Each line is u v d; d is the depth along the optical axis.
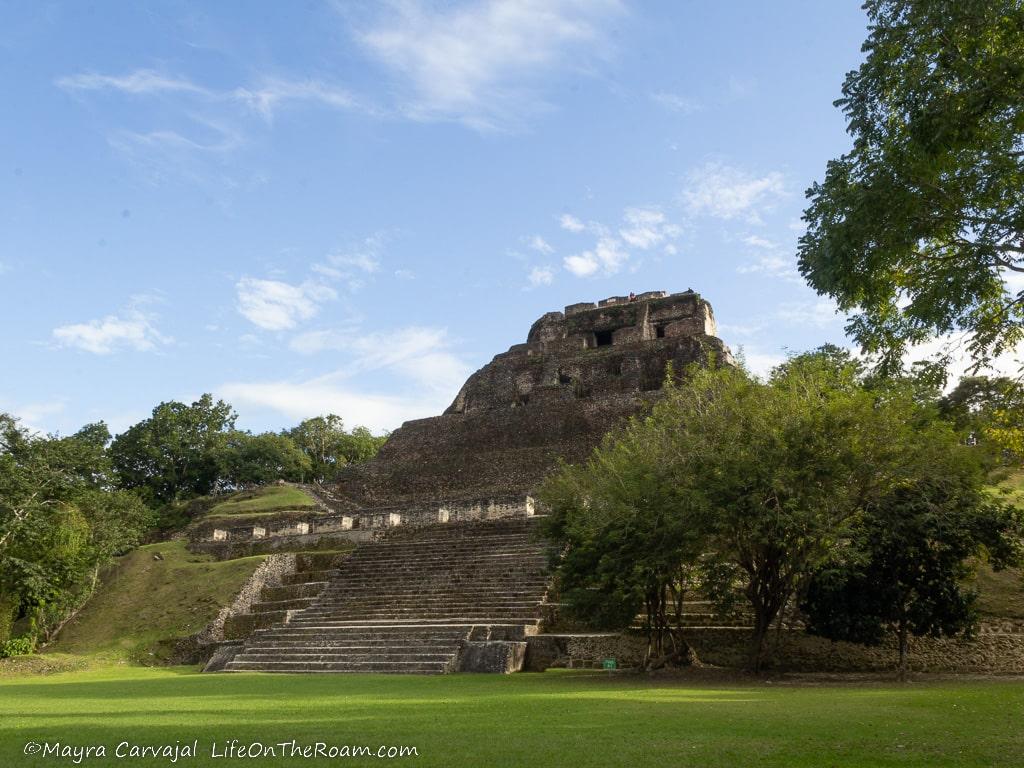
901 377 17.94
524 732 8.66
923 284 13.11
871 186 11.80
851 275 12.28
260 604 29.03
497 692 14.17
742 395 19.08
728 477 17.14
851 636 19.59
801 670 21.14
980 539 18.88
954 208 11.88
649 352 51.09
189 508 53.84
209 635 27.78
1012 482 27.36
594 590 19.55
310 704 12.16
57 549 29.17
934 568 19.28
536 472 44.66
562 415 48.25
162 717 10.57
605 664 20.30
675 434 19.70
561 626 23.12
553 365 53.62
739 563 19.98
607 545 19.05
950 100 11.14
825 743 7.86
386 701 12.52
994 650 21.30
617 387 49.97
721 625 22.72
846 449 17.36
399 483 49.56
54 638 30.77
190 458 63.47
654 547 18.22
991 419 16.77
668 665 20.30
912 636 21.73
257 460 64.88
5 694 15.86
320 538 35.34
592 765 6.71
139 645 28.33
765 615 19.22
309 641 23.12
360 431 76.25
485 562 27.50
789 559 18.06
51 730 9.25
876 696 13.10
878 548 19.05
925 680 18.23
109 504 37.56
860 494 18.12
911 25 11.42
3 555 27.16
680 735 8.38
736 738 8.17
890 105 12.06
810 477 17.03
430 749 7.58
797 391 19.39
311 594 29.12
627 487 18.92
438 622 23.48
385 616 25.20
